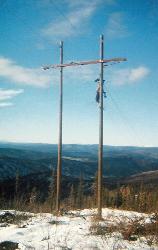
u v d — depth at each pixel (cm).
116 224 1327
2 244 1083
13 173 18212
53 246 1026
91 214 1936
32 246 1037
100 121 2119
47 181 9269
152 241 1055
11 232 1267
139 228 1186
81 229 1295
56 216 1769
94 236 1148
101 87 2116
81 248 988
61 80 2392
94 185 3191
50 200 2622
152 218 1366
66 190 7606
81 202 3247
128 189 2903
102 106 2125
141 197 2284
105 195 2727
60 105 2397
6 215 1706
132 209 2269
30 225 1452
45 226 1389
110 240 1077
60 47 2380
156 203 2100
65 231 1251
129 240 1089
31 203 2184
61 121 2384
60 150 2364
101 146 2103
